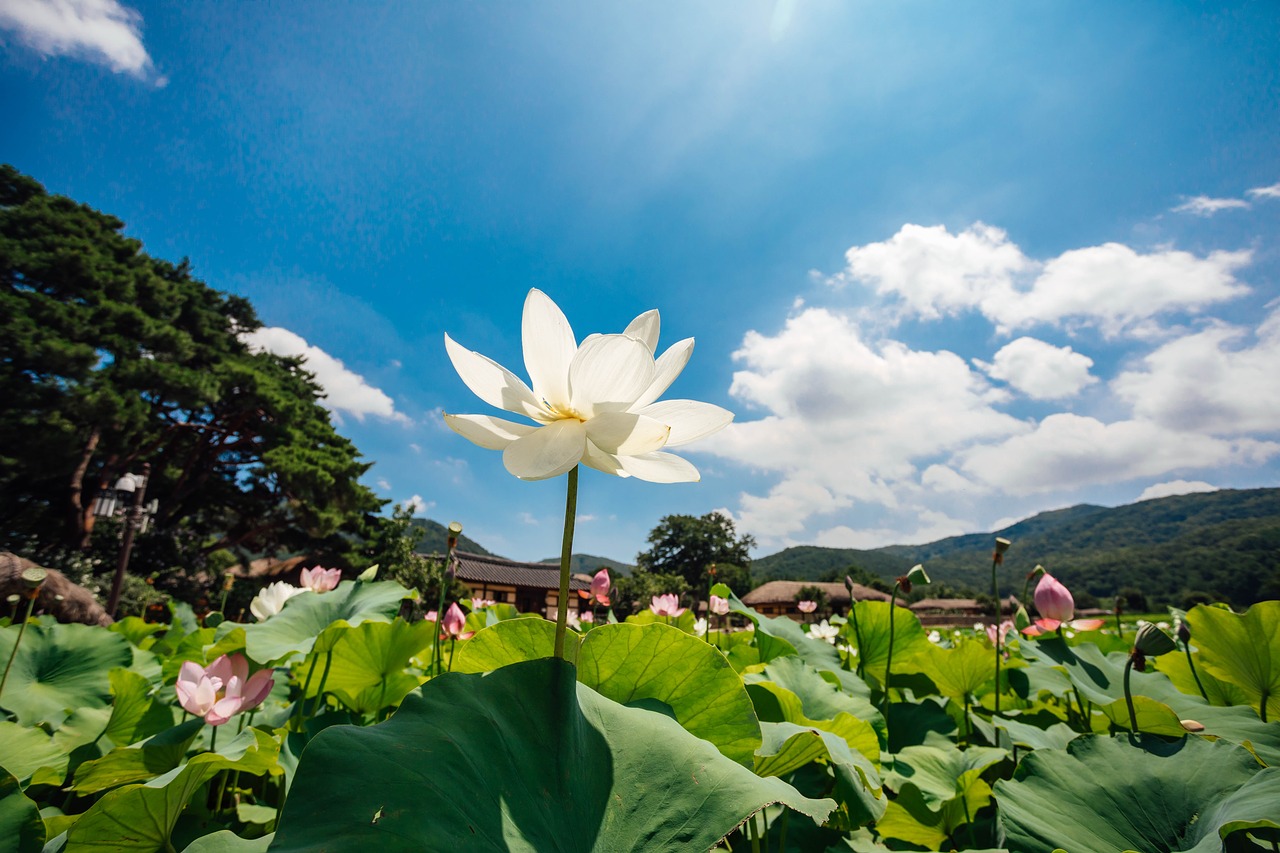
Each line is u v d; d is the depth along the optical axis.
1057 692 2.68
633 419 1.13
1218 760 1.59
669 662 1.46
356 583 2.91
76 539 18.67
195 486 24.16
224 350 28.62
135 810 1.26
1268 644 2.30
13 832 1.20
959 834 1.96
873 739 1.96
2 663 2.41
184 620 5.71
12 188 23.03
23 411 16.66
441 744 0.93
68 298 20.47
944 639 7.29
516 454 1.14
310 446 25.27
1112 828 1.50
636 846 0.93
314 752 0.84
